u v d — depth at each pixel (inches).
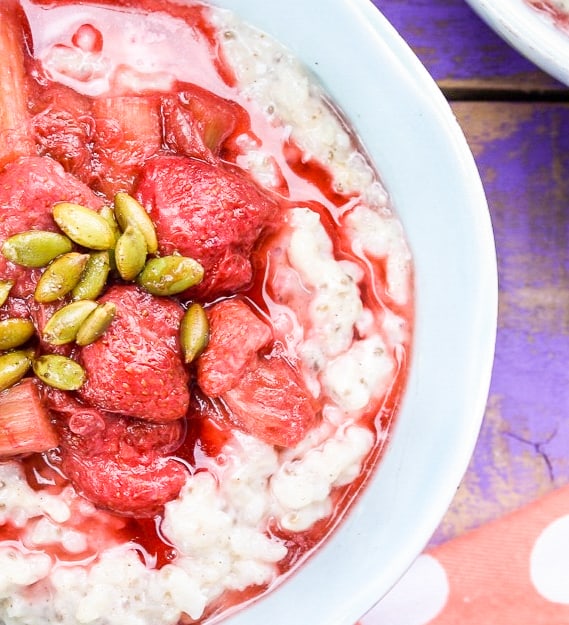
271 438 14.7
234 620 15.0
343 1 14.6
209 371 14.3
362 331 15.2
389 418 15.3
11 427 14.1
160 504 14.6
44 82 14.9
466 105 16.7
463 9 16.6
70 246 14.1
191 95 14.9
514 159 16.7
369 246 15.2
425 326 15.2
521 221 16.7
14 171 14.1
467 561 16.5
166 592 14.7
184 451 14.7
